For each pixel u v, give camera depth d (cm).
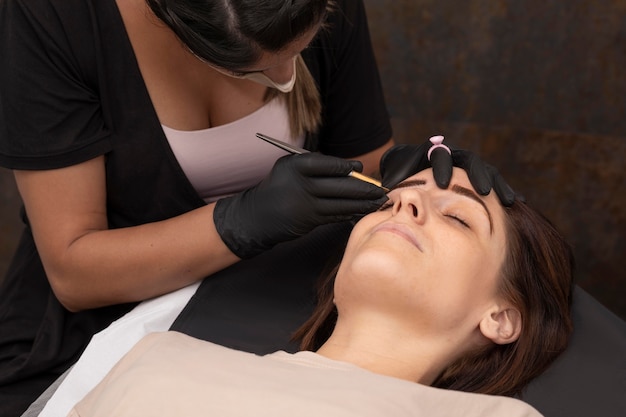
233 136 164
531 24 267
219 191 175
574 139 273
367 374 132
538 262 162
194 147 162
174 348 137
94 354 162
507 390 155
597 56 264
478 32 273
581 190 276
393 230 149
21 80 147
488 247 156
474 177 156
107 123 156
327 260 182
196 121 161
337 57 171
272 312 173
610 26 260
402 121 289
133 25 150
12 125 150
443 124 286
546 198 280
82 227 158
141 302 172
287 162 152
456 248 150
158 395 125
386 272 144
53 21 146
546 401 153
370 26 282
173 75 155
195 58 153
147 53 152
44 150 150
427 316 148
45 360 166
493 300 158
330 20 165
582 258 279
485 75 277
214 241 156
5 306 177
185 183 165
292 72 144
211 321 171
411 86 285
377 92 183
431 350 152
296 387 125
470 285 151
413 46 281
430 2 275
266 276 179
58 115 149
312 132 175
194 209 169
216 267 162
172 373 128
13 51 146
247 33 118
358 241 155
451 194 157
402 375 150
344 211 151
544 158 278
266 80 138
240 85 158
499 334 157
